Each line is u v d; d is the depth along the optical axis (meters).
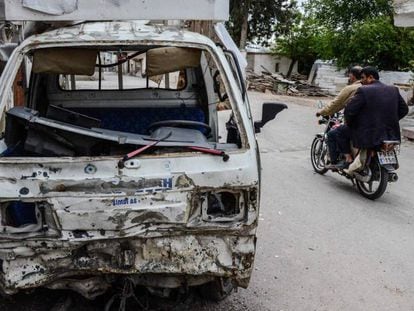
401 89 15.62
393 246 5.23
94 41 3.34
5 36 4.41
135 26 3.71
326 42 23.95
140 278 3.26
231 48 3.97
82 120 3.61
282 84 25.31
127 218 2.99
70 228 2.97
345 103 7.48
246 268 3.20
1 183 2.91
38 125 3.12
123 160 3.01
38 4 3.38
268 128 12.67
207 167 3.08
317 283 4.34
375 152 6.71
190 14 3.52
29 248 2.99
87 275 3.16
